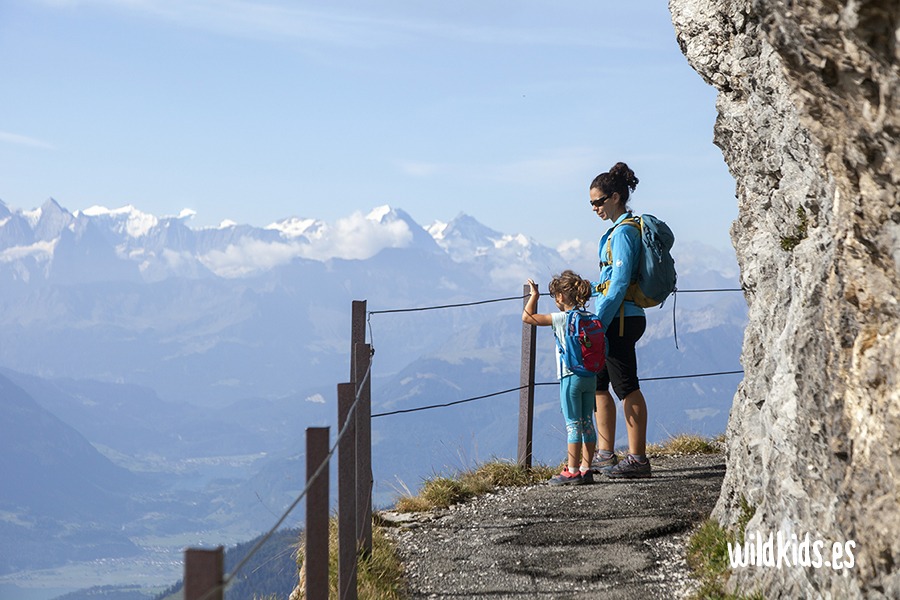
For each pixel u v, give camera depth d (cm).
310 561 545
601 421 1141
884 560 444
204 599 292
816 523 545
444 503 1062
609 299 1027
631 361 1081
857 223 452
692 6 883
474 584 778
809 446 554
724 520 795
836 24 376
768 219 749
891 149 396
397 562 846
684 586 728
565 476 1092
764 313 752
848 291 480
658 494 1011
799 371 554
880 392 452
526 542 879
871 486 460
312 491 548
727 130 866
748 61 751
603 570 784
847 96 407
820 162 570
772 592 610
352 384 680
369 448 814
